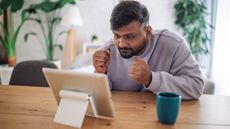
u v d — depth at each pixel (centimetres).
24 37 376
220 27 310
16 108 115
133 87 148
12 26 369
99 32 381
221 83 302
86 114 108
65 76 102
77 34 380
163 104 99
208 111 114
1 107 116
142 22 121
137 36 122
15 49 374
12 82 182
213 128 97
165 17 372
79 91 104
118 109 115
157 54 143
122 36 121
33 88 146
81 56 307
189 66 137
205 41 346
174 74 140
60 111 104
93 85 99
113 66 147
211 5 354
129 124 100
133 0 128
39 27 377
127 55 129
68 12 342
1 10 341
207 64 353
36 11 366
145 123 101
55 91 110
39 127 97
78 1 373
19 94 135
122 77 148
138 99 129
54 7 350
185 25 353
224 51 297
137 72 119
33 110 113
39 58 384
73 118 100
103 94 99
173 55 142
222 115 110
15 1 341
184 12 352
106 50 135
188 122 102
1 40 354
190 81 129
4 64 356
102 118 106
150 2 369
